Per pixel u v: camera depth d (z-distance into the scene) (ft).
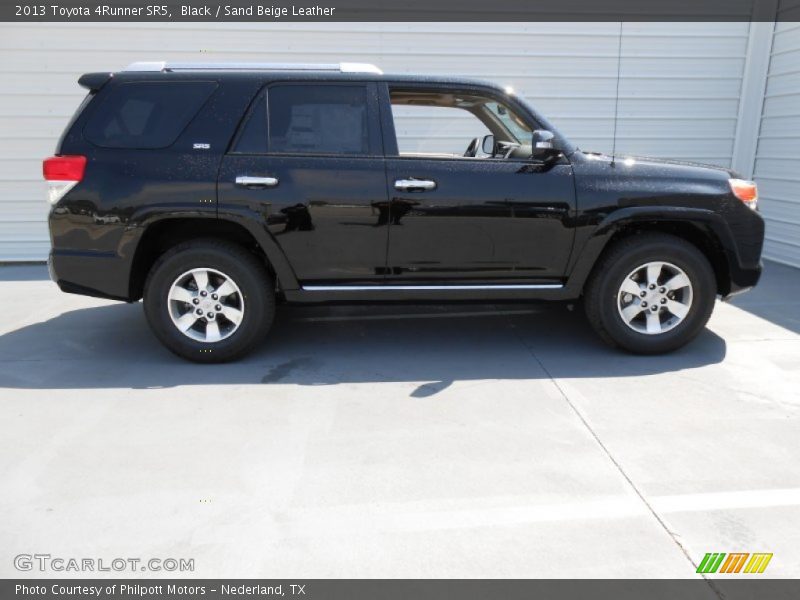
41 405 11.09
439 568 6.98
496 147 14.85
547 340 14.62
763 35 23.26
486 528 7.65
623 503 8.13
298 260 12.50
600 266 12.96
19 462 9.18
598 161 12.69
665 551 7.23
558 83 23.52
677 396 11.36
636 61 23.44
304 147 12.30
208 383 12.10
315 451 9.49
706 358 13.25
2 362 13.20
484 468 8.99
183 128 12.16
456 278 12.87
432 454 9.39
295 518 7.87
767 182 23.99
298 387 11.90
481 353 13.76
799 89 21.90
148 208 11.98
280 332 15.37
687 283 12.92
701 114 24.13
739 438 9.80
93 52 22.16
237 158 12.11
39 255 23.73
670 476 8.75
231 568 7.01
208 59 22.59
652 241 12.71
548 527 7.66
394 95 13.01
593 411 10.78
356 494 8.38
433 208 12.35
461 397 11.41
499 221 12.48
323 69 12.83
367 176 12.23
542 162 12.51
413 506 8.11
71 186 11.99
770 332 14.94
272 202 12.13
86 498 8.29
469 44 22.99
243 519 7.86
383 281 12.83
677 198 12.50
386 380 12.24
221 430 10.16
